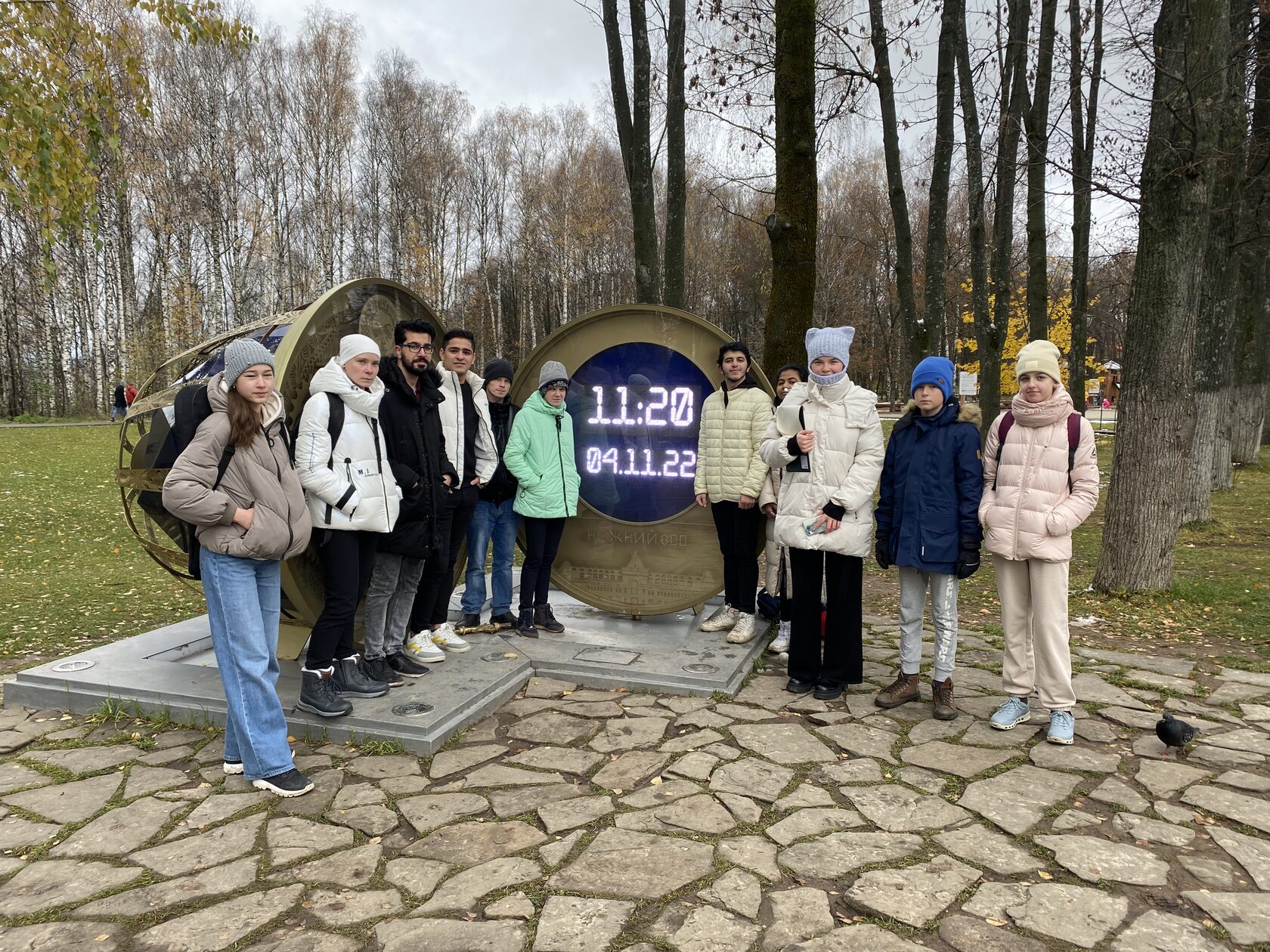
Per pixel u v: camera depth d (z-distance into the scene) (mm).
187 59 34094
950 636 4352
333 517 3920
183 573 5266
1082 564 8945
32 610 7086
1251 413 17297
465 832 3127
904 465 4438
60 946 2420
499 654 5121
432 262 39094
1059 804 3348
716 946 2402
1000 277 13688
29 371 37156
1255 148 11227
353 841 3074
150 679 4496
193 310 31531
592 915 2564
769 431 4926
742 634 5449
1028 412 4023
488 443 5293
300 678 4660
